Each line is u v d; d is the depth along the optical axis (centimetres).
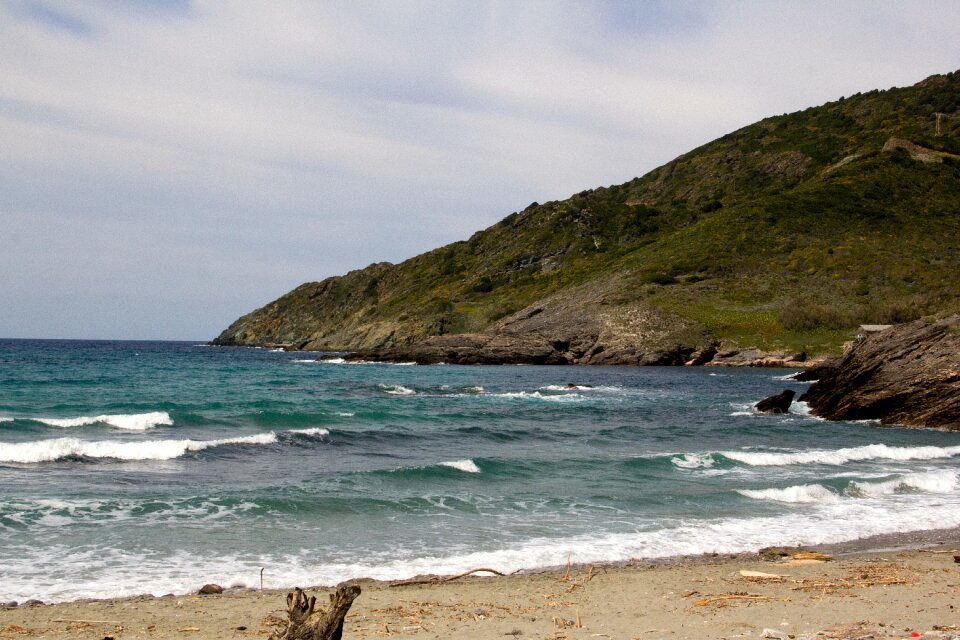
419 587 1083
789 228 11644
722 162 17525
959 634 798
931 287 9569
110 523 1382
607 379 6712
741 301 10062
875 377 3619
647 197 18025
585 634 839
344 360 9781
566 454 2389
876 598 1005
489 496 1725
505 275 14112
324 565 1193
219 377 6203
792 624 871
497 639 823
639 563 1245
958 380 3391
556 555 1280
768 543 1389
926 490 1897
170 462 2080
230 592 1051
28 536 1284
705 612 941
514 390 5328
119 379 5500
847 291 9888
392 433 2752
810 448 2644
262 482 1814
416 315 12762
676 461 2225
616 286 10962
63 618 909
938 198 12275
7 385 4666
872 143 15300
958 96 16262
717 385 6053
